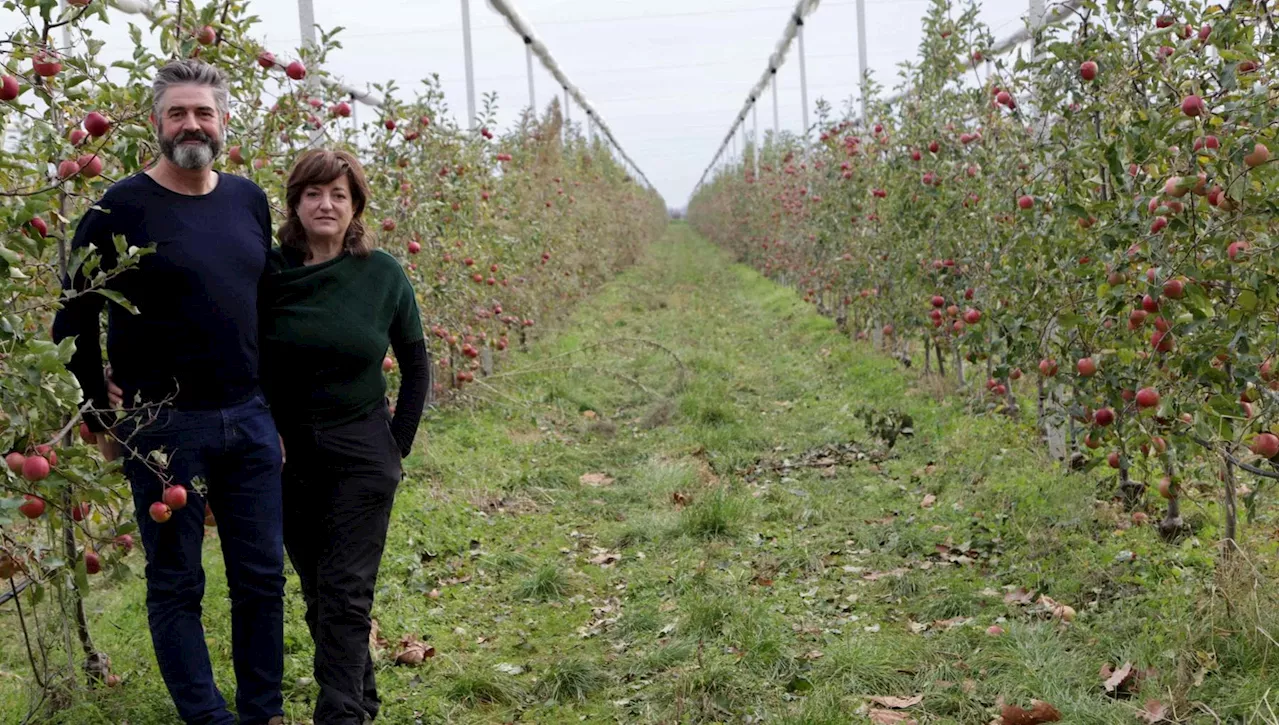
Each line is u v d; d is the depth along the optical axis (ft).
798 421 23.97
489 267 26.55
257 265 9.12
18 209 8.52
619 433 24.00
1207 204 11.03
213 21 11.94
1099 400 12.85
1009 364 14.89
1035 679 10.34
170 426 8.79
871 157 29.07
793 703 10.54
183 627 8.80
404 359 10.10
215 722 8.75
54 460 8.52
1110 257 12.51
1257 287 10.11
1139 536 13.39
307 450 9.33
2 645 12.17
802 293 46.29
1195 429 11.10
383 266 9.68
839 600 13.43
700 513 16.46
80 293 7.92
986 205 18.62
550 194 38.70
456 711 10.85
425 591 14.21
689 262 78.43
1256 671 9.66
